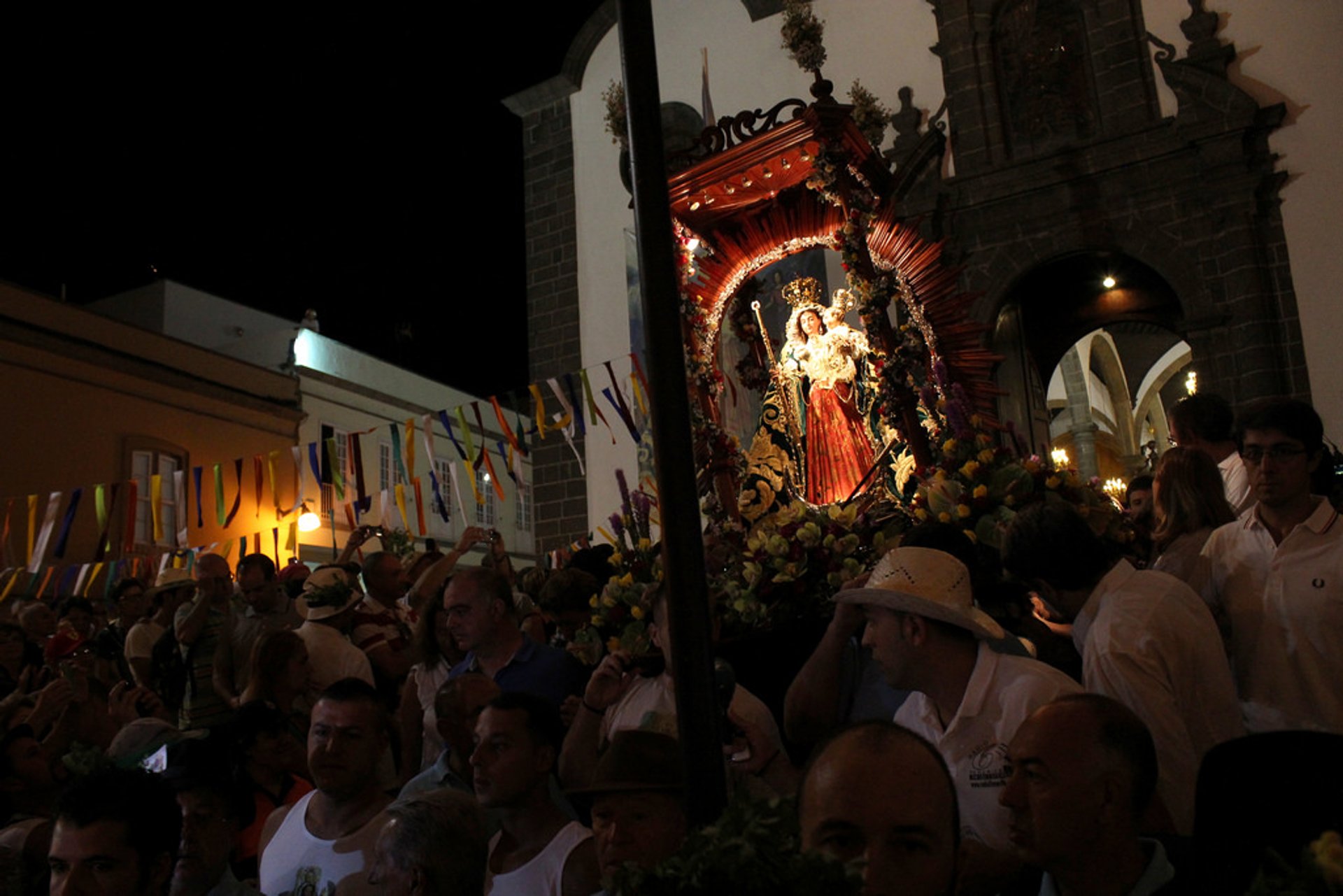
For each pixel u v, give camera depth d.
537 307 17.25
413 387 24.88
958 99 15.12
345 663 6.53
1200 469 4.59
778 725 5.53
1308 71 13.50
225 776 4.05
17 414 16.56
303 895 3.94
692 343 8.59
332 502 19.89
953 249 14.91
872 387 8.16
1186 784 3.16
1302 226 13.29
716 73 16.28
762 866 1.56
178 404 19.20
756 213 8.80
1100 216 14.27
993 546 5.27
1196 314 13.62
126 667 8.58
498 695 3.97
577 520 16.20
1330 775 2.45
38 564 10.35
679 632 1.90
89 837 3.33
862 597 3.41
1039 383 15.45
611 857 3.18
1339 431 12.75
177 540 10.52
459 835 3.34
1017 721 3.10
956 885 2.41
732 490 8.28
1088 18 14.69
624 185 17.00
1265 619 4.02
